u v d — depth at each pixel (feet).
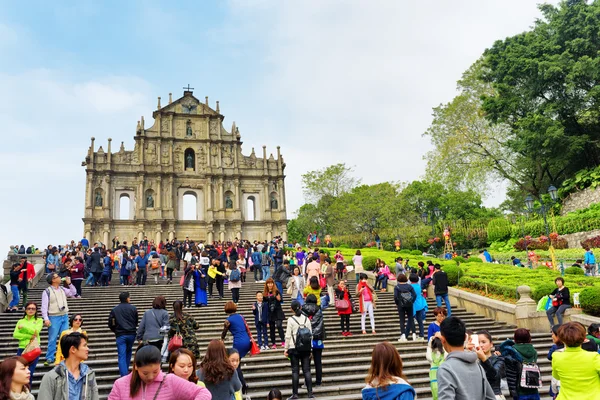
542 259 147.54
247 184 246.47
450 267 92.68
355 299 83.35
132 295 90.33
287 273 80.43
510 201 264.93
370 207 234.38
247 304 80.89
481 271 101.35
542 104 182.09
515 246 173.06
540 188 210.18
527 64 175.01
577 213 166.50
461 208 270.87
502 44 190.29
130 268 106.63
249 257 134.10
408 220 238.89
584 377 25.38
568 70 170.40
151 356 20.67
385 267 96.27
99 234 221.25
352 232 233.14
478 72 208.54
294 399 42.75
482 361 25.73
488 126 202.59
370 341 61.31
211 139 245.24
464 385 19.71
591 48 172.14
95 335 61.46
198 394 21.11
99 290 94.99
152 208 230.89
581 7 173.27
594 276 98.32
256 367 50.62
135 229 226.17
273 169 251.19
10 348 57.52
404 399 19.07
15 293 74.59
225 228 237.04
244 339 44.57
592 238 145.89
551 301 67.15
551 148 177.17
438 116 216.54
